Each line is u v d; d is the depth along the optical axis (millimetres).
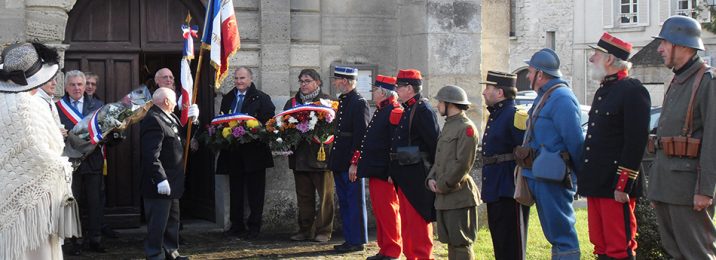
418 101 7945
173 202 8398
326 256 8852
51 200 5602
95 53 9898
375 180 8477
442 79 10328
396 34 10781
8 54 5695
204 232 10102
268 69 10258
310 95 9586
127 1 10016
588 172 6469
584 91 34844
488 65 10938
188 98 9195
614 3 34031
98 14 9906
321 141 9375
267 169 10141
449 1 10336
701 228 6199
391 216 8445
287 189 10211
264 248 9227
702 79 6109
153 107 8211
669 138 6203
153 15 10102
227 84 10172
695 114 6105
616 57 6473
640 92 6301
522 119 7047
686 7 32406
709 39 30281
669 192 6203
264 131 9414
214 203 10461
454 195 7301
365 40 10664
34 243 5562
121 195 10094
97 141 8367
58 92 9469
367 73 10648
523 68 35781
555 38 35406
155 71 11000
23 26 9227
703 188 5973
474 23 10469
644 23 33406
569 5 34938
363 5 10641
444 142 7297
